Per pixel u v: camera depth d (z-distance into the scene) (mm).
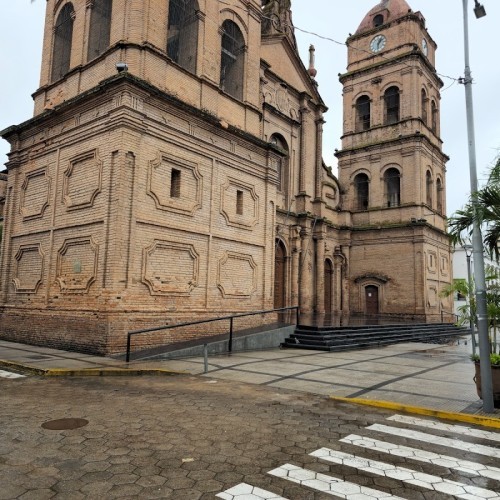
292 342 17844
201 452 5496
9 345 15180
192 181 16094
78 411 7277
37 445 5617
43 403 7809
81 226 14570
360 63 35938
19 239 17203
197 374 10898
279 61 27250
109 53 15039
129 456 5297
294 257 26875
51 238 15617
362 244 33312
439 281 33375
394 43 34250
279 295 26156
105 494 4277
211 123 16828
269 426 6668
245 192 18469
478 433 6625
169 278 14984
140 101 14250
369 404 8242
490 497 4395
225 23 18766
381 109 34312
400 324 24125
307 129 28938
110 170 13820
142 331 12469
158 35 15406
